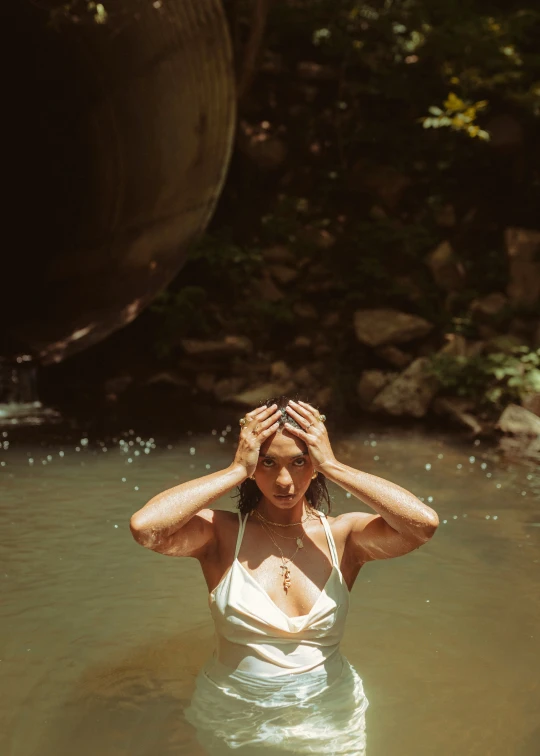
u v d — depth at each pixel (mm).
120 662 3039
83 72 9086
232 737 2291
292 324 10844
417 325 9922
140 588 3846
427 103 12227
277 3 13000
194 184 9086
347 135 12359
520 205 11703
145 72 8641
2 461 6410
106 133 9320
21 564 4152
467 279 10945
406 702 2768
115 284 9703
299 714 2387
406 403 8641
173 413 8664
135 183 9383
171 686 2824
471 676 2984
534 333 9906
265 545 2576
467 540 4625
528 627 3459
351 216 11938
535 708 2738
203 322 10469
